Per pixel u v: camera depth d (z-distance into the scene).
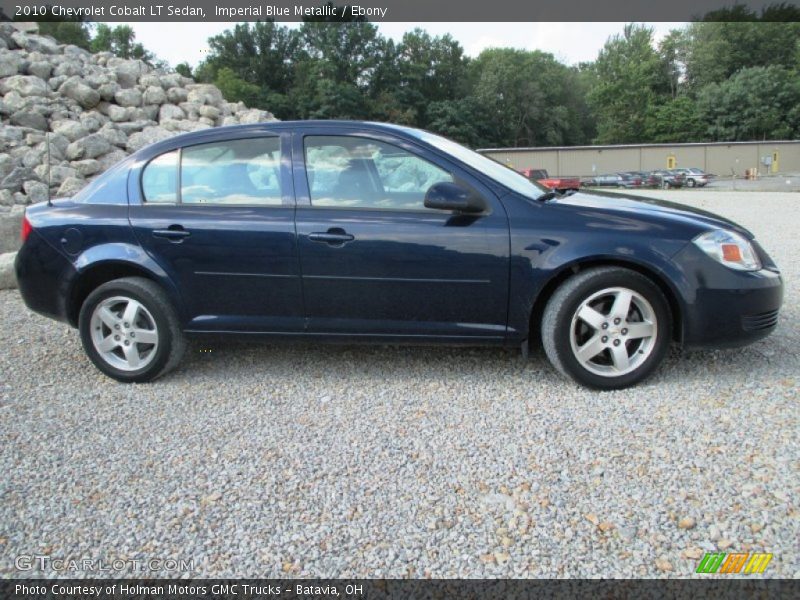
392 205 3.52
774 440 2.77
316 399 3.49
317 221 3.51
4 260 6.29
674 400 3.25
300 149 3.67
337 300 3.57
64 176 9.13
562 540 2.19
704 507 2.32
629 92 70.25
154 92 12.20
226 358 4.22
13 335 4.82
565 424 3.04
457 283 3.44
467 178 3.49
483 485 2.54
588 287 3.32
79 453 2.93
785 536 2.14
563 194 3.97
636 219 3.39
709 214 3.71
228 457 2.86
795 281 5.82
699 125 67.12
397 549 2.19
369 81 72.19
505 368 3.84
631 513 2.31
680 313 3.36
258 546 2.23
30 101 10.51
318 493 2.54
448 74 75.56
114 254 3.68
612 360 3.42
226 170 3.73
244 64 74.56
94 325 3.80
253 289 3.62
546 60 76.69
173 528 2.35
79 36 43.19
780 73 64.12
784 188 33.53
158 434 3.11
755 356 3.83
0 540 2.30
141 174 3.81
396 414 3.25
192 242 3.61
